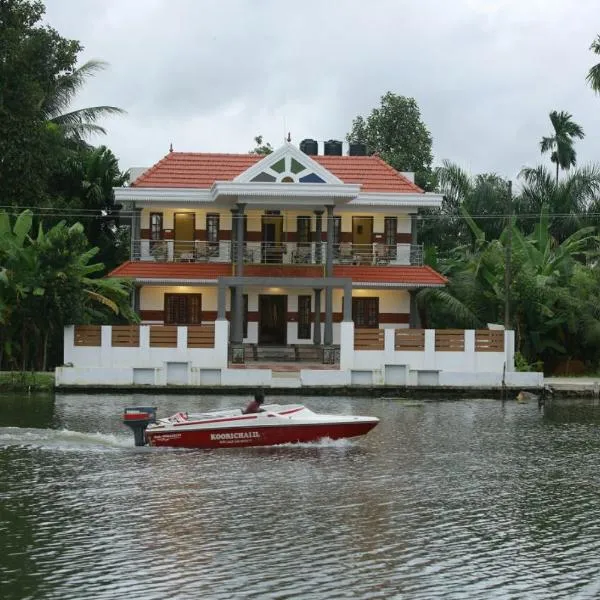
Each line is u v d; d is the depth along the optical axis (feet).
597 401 123.24
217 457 80.64
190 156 163.02
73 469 75.00
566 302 142.61
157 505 63.72
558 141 203.41
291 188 145.07
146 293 155.74
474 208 180.75
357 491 68.39
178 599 46.85
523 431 95.25
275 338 157.99
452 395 126.31
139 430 84.79
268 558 53.06
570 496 67.62
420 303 160.15
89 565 51.49
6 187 148.56
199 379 125.08
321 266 153.79
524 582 49.90
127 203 158.20
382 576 50.47
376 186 160.15
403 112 216.33
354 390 124.88
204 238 157.28
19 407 107.34
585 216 176.55
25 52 147.43
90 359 126.00
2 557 52.70
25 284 124.16
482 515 62.39
